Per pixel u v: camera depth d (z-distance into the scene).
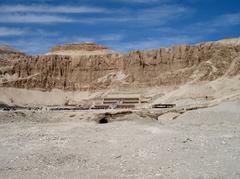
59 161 28.20
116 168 25.88
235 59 149.50
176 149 32.56
